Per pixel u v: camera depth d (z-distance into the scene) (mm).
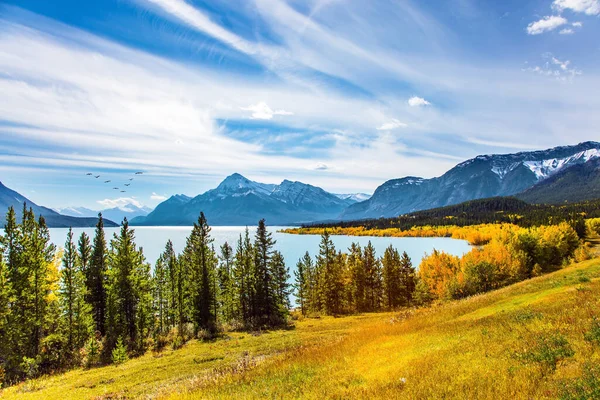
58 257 48938
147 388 20109
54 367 37438
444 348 13750
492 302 25094
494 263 69250
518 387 8812
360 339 20094
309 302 81125
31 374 34031
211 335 44656
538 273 77000
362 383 11461
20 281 39188
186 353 33875
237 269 58594
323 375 13062
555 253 94875
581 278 24844
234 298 58625
